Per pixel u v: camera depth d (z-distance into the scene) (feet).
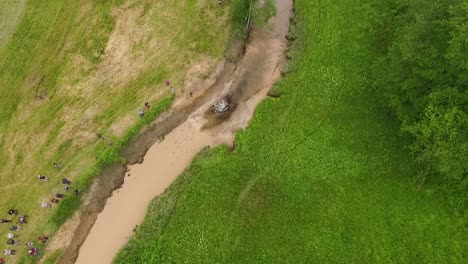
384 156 148.36
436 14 133.80
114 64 170.09
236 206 144.36
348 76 163.53
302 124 156.56
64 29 177.68
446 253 134.31
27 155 155.74
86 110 161.79
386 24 172.76
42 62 171.32
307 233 139.03
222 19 177.88
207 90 166.50
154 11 180.34
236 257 137.28
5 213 147.33
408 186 143.74
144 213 147.64
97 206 149.38
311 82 164.14
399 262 134.00
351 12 177.99
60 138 157.69
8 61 172.24
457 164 125.18
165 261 138.10
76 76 168.25
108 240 144.56
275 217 141.90
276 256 136.77
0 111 163.53
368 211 141.08
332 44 171.53
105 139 156.76
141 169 154.40
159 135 159.33
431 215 139.54
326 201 143.13
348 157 149.28
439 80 129.90
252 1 166.81
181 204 145.89
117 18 179.32
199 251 138.62
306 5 182.09
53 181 151.12
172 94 163.84
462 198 140.87
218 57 171.32
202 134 159.33
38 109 163.02
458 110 123.54
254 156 152.35
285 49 174.91
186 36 174.81
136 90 164.86
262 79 168.66
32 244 142.61
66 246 143.84
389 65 147.43
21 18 180.04
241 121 160.15
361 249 136.15
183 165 154.51
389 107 153.79
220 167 151.23
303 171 148.36
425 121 129.80
